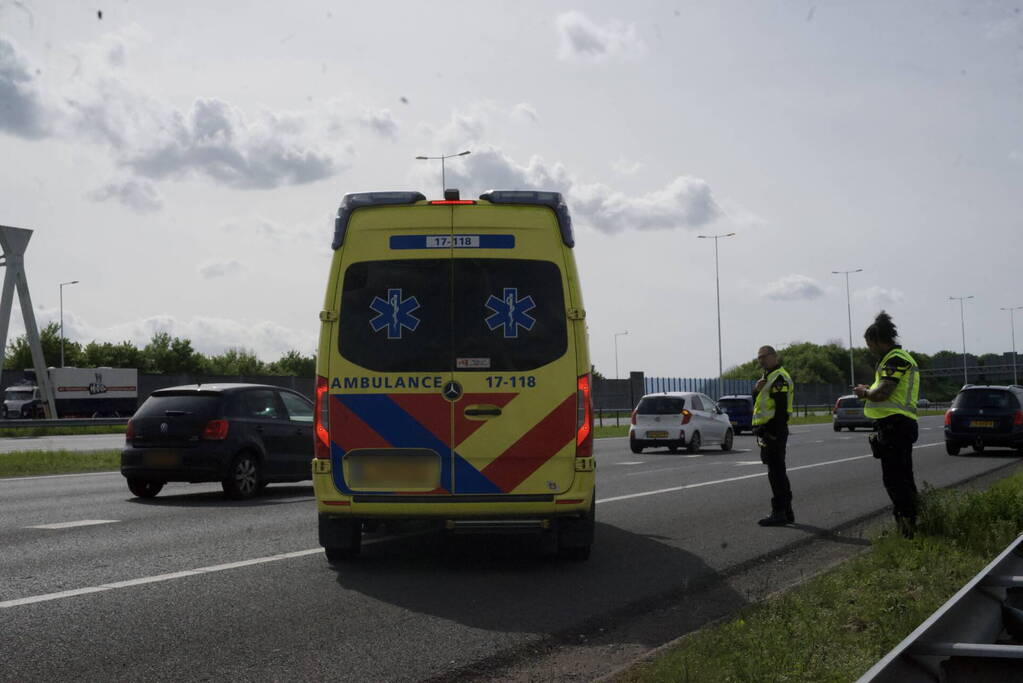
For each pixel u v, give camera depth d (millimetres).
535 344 8039
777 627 5762
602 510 12781
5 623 6293
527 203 8180
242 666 5312
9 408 56406
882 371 9680
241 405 14414
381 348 8047
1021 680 3049
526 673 5270
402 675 5176
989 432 24688
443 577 8000
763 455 11453
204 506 13266
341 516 8039
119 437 37312
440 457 7957
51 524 11234
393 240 8141
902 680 2840
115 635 5984
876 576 7453
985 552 8445
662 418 27766
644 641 5980
